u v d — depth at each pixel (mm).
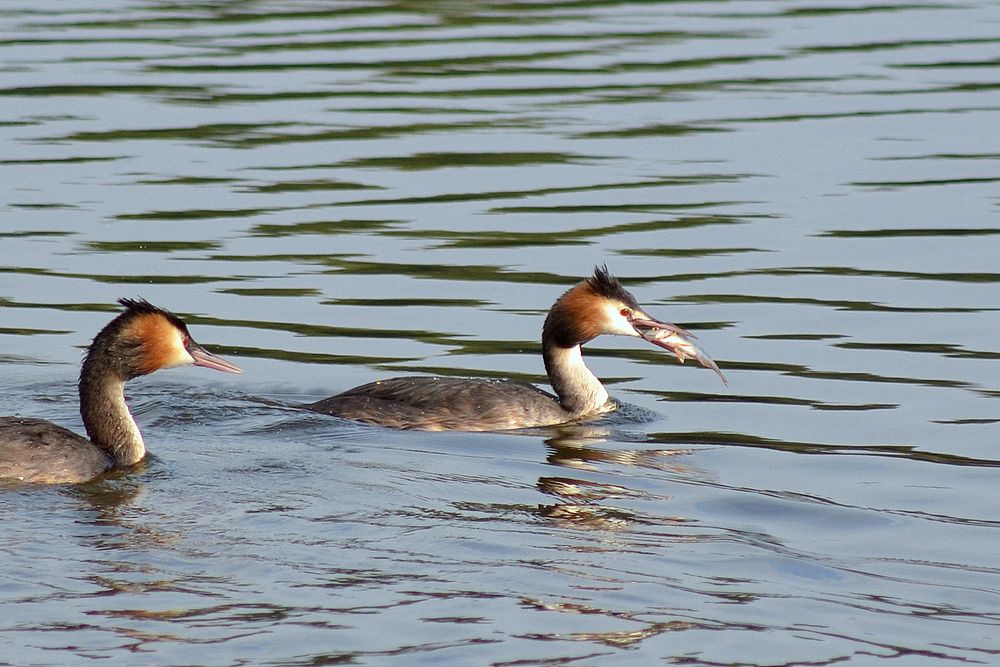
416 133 25031
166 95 26953
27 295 18125
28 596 9766
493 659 9070
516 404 14641
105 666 8828
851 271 18891
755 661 9180
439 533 11164
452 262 19391
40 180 22422
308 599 9852
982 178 22688
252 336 16984
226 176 22781
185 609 9648
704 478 12906
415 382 14922
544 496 12219
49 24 32594
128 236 20172
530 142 24625
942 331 16875
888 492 12578
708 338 16875
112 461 12758
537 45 31062
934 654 9367
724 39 31703
